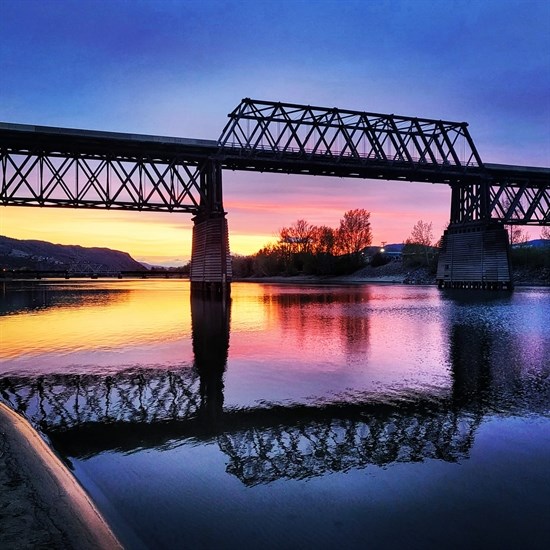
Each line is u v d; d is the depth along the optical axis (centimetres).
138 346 1998
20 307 4084
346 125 5991
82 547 502
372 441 912
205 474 766
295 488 717
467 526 612
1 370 1538
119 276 16275
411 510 652
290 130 5778
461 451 859
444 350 1897
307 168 6084
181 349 1928
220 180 5375
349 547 564
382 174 6569
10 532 521
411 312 3500
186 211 5412
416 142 6412
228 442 909
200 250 5738
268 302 4753
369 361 1689
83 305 4328
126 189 5178
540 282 9312
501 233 6556
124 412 1100
